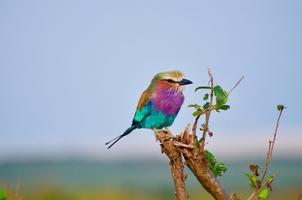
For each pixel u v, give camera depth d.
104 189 25.38
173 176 6.24
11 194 7.11
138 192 26.31
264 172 5.95
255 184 5.97
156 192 26.30
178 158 6.19
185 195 6.20
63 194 21.81
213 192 6.02
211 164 6.21
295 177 29.75
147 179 34.84
